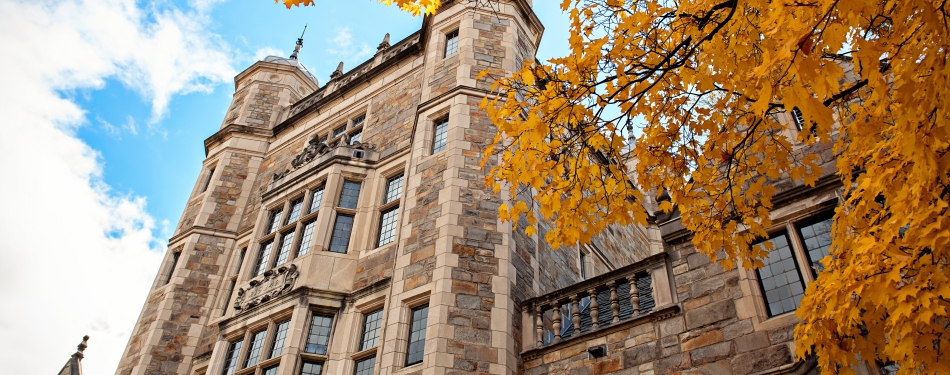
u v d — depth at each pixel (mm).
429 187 12102
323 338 11266
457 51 15281
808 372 6844
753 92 4859
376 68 18109
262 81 22281
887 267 4461
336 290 11812
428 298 10188
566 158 5758
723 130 5871
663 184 6219
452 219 11070
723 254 8391
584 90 5383
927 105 3781
